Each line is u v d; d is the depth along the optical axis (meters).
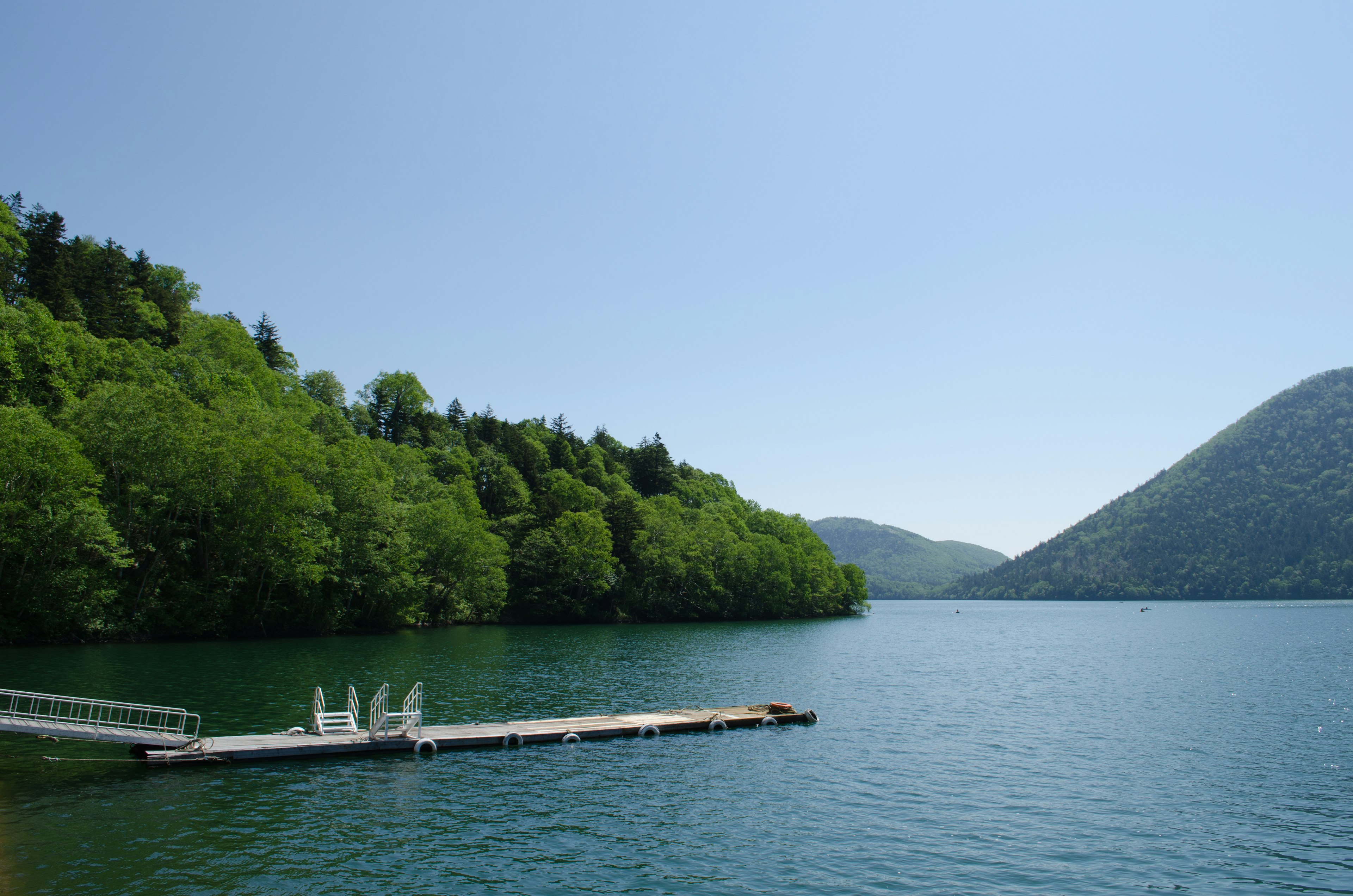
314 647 66.62
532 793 23.31
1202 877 17.38
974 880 17.05
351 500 87.38
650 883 16.66
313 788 23.25
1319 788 24.80
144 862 16.97
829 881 16.89
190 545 72.94
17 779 23.64
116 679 42.34
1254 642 88.06
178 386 82.25
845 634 107.81
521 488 137.50
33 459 56.16
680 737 32.16
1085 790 24.36
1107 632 111.88
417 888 16.08
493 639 82.25
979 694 46.03
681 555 134.25
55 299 85.25
